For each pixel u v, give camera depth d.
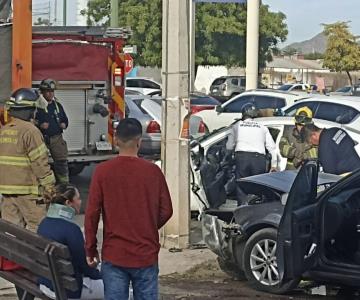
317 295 7.72
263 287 7.76
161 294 7.66
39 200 7.65
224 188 9.83
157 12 48.34
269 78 71.12
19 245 5.59
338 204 7.10
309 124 10.41
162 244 9.77
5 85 11.59
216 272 8.70
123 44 13.20
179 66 9.52
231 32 50.03
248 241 7.85
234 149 10.41
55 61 12.32
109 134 13.06
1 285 8.01
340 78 72.06
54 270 5.18
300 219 6.84
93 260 5.30
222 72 54.16
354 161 9.16
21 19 11.41
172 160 9.62
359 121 14.85
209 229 8.28
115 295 5.20
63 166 11.95
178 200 9.62
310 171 7.02
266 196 8.13
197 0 20.14
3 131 7.68
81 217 10.95
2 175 7.69
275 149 10.55
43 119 11.47
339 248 7.21
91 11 49.75
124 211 5.16
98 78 12.86
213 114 18.92
